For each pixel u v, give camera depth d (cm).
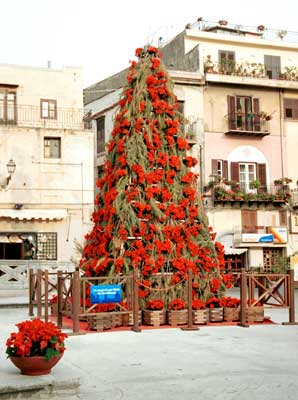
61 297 1422
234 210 3766
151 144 1516
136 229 1459
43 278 1709
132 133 1527
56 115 3347
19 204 3095
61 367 882
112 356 1036
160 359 1009
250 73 3875
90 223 3225
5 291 2388
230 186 3766
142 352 1075
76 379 791
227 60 3872
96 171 3978
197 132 3756
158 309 1420
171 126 1555
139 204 1467
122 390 798
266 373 897
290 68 4000
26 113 3291
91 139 3281
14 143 3145
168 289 1446
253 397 755
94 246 1533
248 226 3772
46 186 3180
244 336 1274
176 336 1269
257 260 3747
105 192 1570
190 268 1449
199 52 3853
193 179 1578
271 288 1511
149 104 1551
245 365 959
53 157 3219
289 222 3866
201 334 1299
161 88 1577
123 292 1434
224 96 3853
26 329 826
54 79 3366
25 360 804
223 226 3728
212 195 3716
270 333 1323
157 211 1468
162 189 1506
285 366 951
